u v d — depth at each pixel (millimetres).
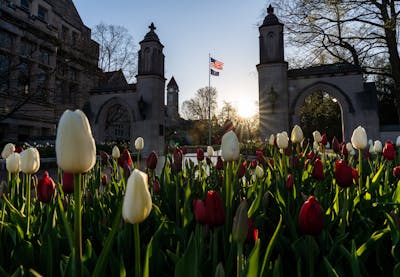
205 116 75750
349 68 22250
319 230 1391
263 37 24297
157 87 28188
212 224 1482
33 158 2045
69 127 935
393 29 20281
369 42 24469
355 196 2512
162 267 1663
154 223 2275
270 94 22859
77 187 1029
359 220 2146
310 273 1458
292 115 22906
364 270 1574
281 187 2816
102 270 1236
